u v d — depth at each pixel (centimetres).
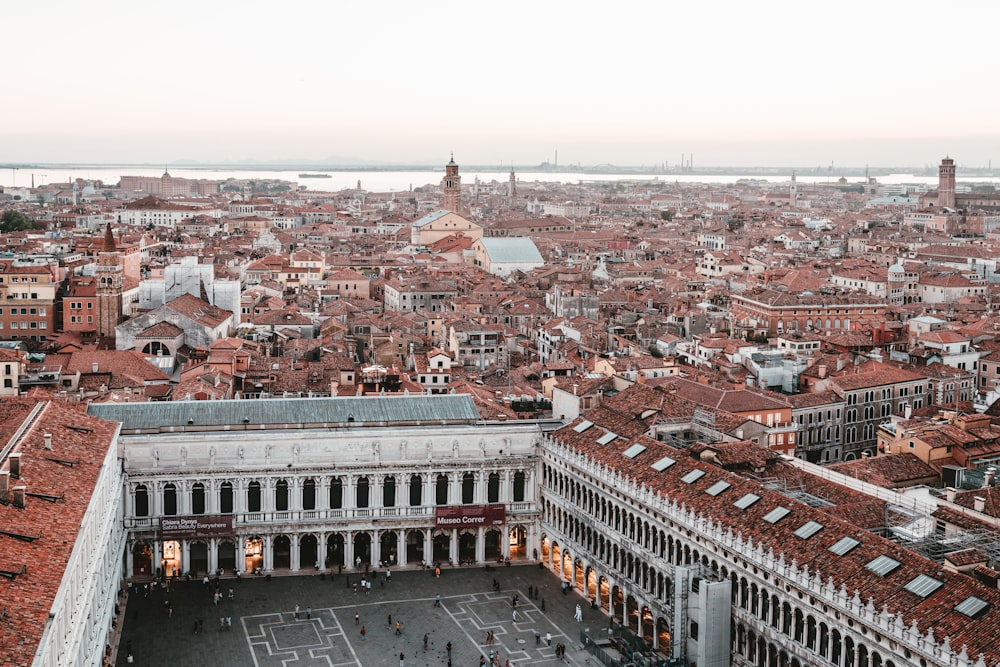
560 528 15512
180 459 14775
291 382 19975
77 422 13050
